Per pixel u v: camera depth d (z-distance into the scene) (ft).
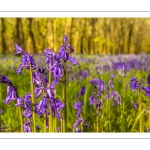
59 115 6.12
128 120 9.69
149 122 9.23
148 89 6.43
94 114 9.10
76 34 15.17
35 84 6.42
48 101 5.92
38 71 5.92
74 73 14.12
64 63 6.05
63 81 6.21
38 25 15.05
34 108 6.26
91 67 15.76
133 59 15.19
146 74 14.26
